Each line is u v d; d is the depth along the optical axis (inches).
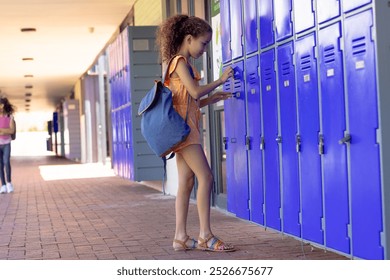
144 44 410.3
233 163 258.1
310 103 189.8
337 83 174.1
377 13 155.8
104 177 600.7
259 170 231.8
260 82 226.4
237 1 246.1
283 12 206.2
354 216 168.9
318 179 187.3
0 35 595.5
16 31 577.0
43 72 924.6
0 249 225.3
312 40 187.2
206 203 201.9
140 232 252.8
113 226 273.0
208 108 321.4
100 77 824.3
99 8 494.9
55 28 568.4
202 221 203.3
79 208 346.6
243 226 251.4
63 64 839.1
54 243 234.5
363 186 163.9
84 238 243.3
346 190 171.9
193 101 198.4
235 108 252.2
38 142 2208.4
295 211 204.4
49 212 332.5
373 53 157.1
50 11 494.6
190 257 195.8
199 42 199.5
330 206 181.0
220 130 316.2
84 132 978.1
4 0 449.4
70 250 218.5
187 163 201.5
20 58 762.2
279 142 213.0
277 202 217.9
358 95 164.2
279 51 209.9
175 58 194.2
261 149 228.4
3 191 455.2
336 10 173.2
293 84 201.0
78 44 666.8
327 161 181.5
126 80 422.9
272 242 213.8
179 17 201.6
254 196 237.9
